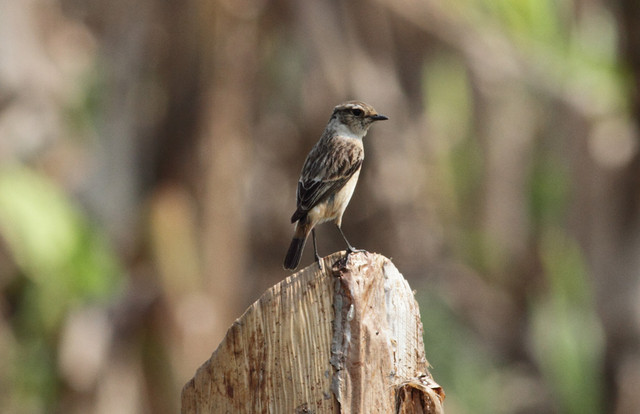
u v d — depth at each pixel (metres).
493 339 19.64
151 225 13.98
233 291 14.45
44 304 13.66
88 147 14.84
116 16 15.12
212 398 5.95
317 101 15.30
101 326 13.70
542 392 19.12
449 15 14.87
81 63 15.60
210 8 14.17
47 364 13.96
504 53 14.93
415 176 16.20
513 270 18.55
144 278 13.94
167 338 13.69
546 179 17.55
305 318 5.93
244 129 14.81
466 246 17.95
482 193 17.56
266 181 18.34
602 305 15.45
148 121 14.52
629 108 14.80
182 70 14.30
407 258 17.05
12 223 12.92
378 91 15.25
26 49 14.73
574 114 15.26
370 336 5.98
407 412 6.07
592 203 15.51
